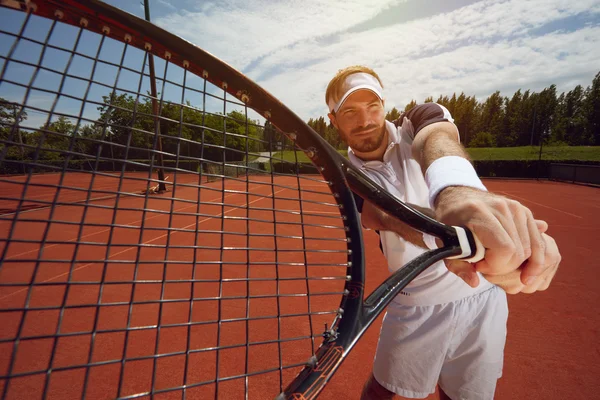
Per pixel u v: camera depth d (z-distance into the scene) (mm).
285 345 2584
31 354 2443
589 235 6348
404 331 1375
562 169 21078
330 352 742
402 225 1187
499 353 1353
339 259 4785
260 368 2330
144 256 4844
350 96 1264
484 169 25406
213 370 2297
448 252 771
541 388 2141
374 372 1502
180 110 680
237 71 681
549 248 821
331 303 3314
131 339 2637
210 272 4188
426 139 1104
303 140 792
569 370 2312
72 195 10508
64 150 539
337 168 823
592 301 3393
